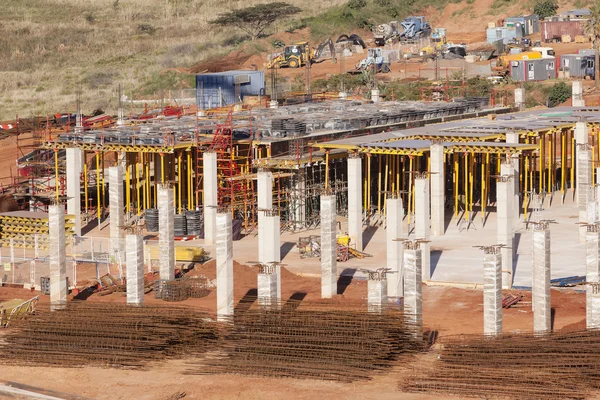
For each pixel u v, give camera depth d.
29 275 86.94
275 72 187.00
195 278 81.88
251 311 67.88
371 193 117.62
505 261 80.12
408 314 65.88
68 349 67.06
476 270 85.88
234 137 108.56
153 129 111.94
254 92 164.50
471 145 100.62
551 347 60.16
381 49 198.38
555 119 121.12
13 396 60.88
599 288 64.38
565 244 95.50
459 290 80.12
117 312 68.38
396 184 115.56
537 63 178.38
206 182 97.94
